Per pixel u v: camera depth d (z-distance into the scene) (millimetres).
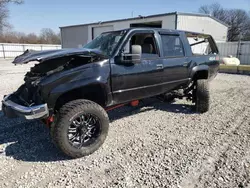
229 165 2707
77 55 3035
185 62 4477
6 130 3898
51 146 3301
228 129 3875
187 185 2344
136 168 2678
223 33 21188
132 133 3740
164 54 4090
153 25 19656
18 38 39094
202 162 2783
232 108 5160
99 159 2914
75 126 2947
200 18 17594
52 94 2801
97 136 3111
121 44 3473
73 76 2936
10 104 3045
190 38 5094
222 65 12375
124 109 5113
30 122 4273
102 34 4270
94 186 2357
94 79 3090
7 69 13945
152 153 3033
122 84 3473
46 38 44312
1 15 22953
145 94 3891
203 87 4656
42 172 2639
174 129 3902
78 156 2936
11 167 2746
